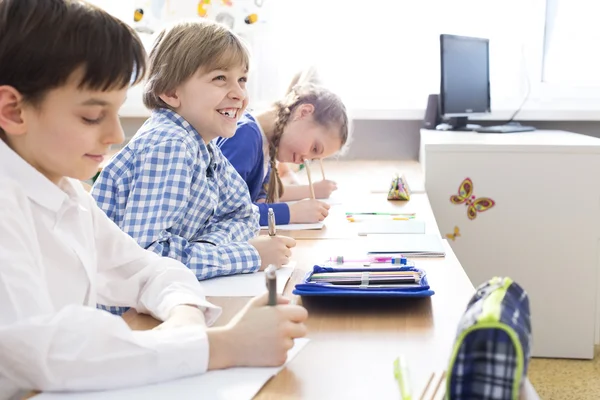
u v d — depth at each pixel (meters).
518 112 2.97
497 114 3.01
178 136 1.30
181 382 0.74
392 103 3.05
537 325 2.37
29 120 0.78
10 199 0.79
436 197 2.31
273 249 1.27
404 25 2.99
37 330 0.71
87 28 0.77
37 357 0.70
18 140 0.82
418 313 0.97
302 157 1.97
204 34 1.38
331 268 1.11
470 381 0.60
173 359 0.75
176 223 1.29
